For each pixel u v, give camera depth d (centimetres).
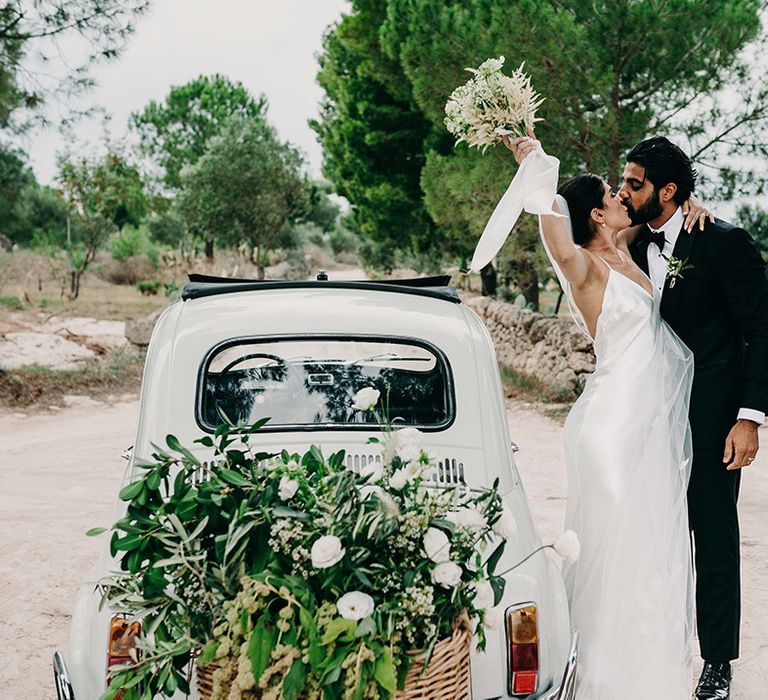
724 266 375
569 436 384
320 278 489
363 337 380
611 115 1180
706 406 384
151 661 249
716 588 387
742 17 1138
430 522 255
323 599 250
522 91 342
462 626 256
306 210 4500
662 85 1224
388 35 1373
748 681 424
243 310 395
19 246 4431
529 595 298
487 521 266
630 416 363
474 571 259
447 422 362
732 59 1179
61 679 289
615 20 1166
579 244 385
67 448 1039
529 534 324
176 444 268
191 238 4481
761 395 373
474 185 1319
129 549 254
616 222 381
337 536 246
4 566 598
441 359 378
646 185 378
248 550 260
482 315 1834
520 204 342
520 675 287
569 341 1334
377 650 236
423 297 428
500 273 2258
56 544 646
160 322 402
